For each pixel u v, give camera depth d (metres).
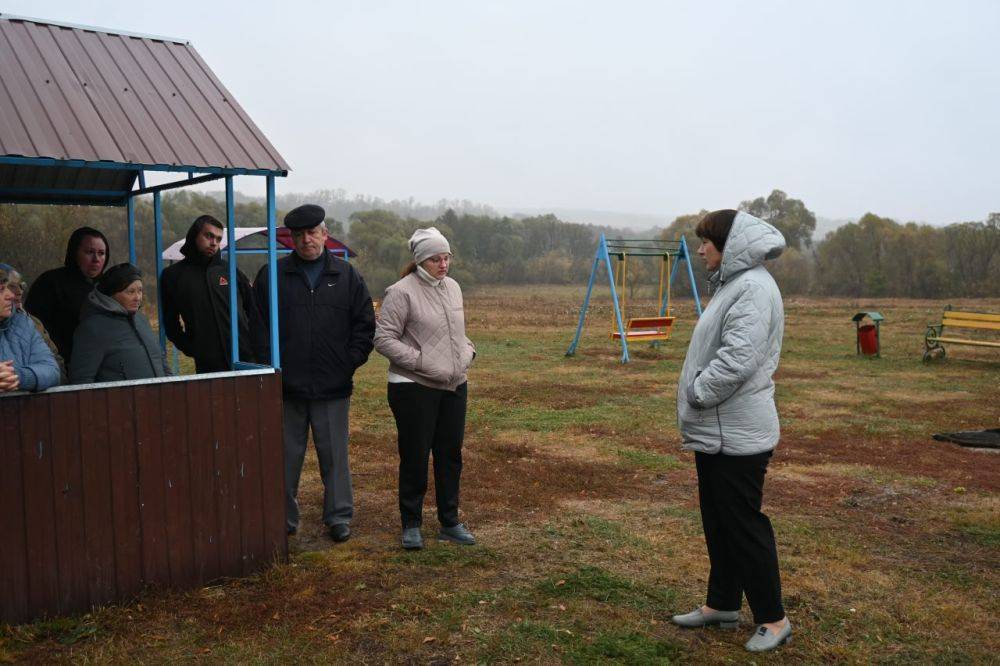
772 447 3.14
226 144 3.74
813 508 5.49
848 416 9.36
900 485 6.16
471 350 4.44
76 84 3.68
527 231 97.69
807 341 19.58
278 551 3.96
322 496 5.49
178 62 4.24
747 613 3.58
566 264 85.19
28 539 3.18
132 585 3.47
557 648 3.15
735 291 3.08
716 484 3.17
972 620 3.57
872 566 4.29
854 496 5.84
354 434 7.89
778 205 85.50
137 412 3.45
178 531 3.60
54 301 4.50
